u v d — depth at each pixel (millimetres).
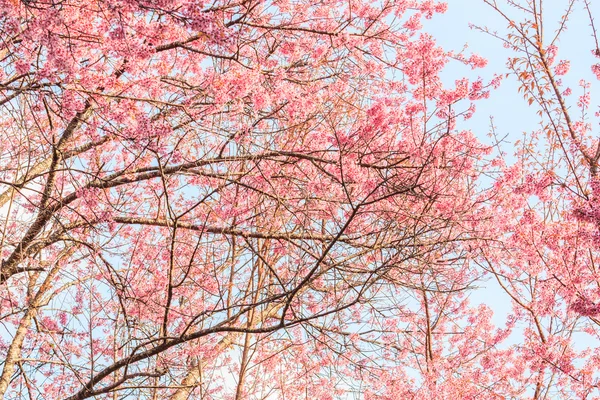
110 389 5703
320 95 7168
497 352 8484
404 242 6289
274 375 8344
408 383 7820
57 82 4867
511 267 8016
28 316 7355
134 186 7656
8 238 6766
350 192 6711
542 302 7570
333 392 7895
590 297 6258
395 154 7027
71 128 6207
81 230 6828
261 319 8336
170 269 5844
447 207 6668
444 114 6215
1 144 6301
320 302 7555
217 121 6125
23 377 7156
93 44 5699
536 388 7809
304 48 7406
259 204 7121
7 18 4281
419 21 7805
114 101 5957
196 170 6477
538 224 6746
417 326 8570
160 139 5543
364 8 7641
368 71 7625
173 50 6703
